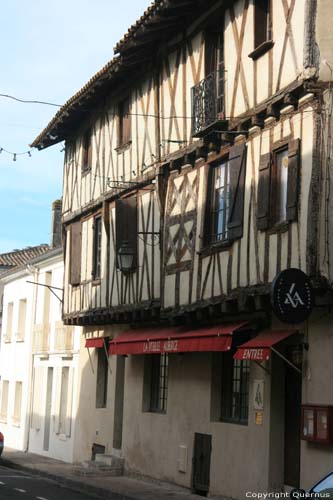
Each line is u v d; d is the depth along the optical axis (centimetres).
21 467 2075
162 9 1478
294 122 1182
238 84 1345
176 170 1568
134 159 1780
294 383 1262
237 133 1327
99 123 2023
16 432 2795
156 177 1633
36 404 2611
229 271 1323
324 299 1127
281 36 1227
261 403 1286
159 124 1658
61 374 2358
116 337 1842
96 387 2039
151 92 1716
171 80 1616
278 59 1229
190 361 1548
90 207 2034
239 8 1361
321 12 1145
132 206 1769
